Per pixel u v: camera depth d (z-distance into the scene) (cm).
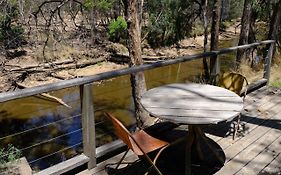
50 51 1501
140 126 639
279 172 309
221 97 310
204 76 792
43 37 1522
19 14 1480
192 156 326
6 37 1440
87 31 1780
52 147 788
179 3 2009
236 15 2920
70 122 962
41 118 1007
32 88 246
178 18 2055
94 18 1845
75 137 848
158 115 270
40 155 741
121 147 335
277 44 1112
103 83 1336
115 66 1603
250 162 326
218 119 262
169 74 1448
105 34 1842
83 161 304
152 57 1769
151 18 1973
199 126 300
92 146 306
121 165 316
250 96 527
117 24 1744
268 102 500
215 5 1136
